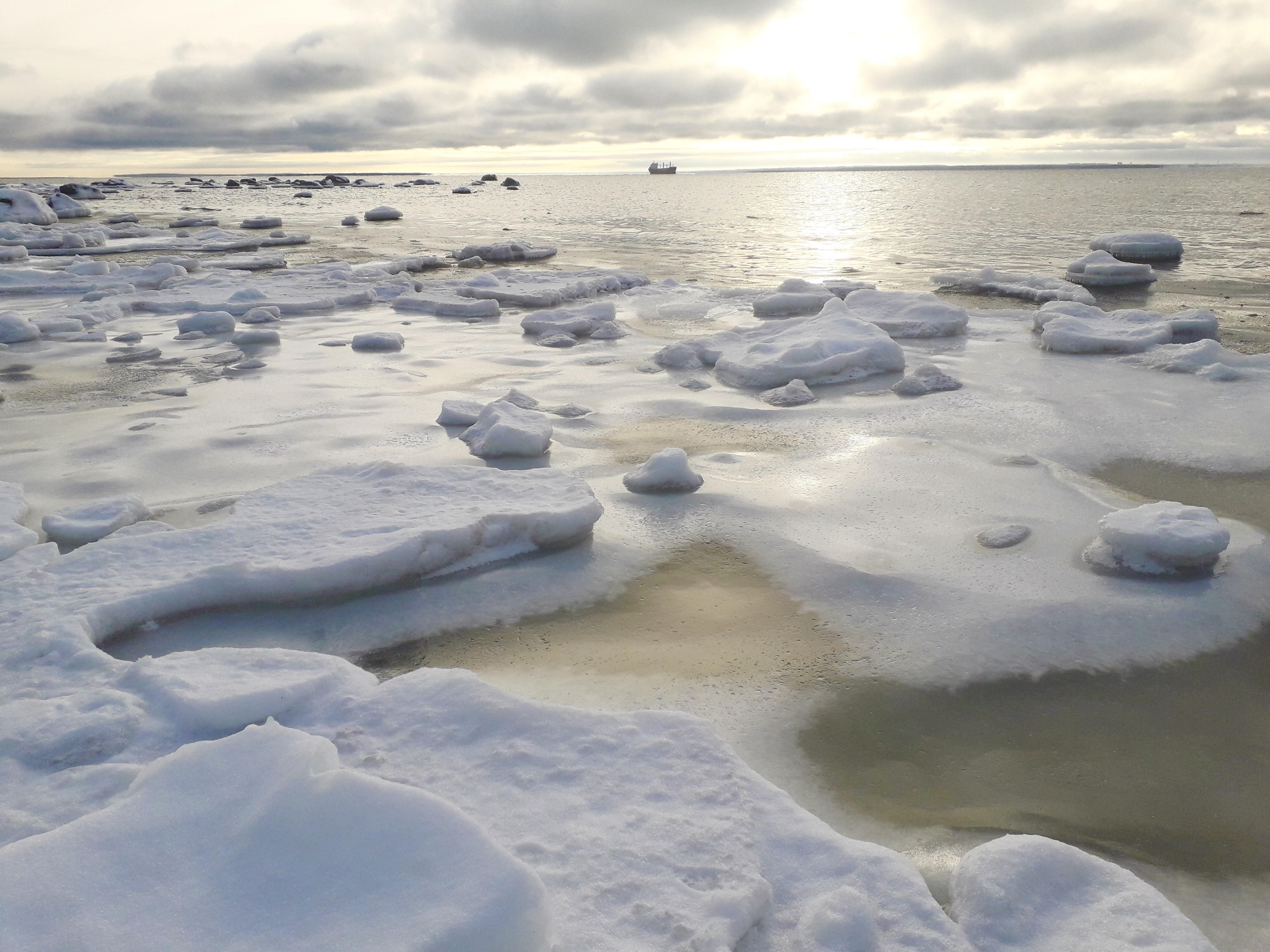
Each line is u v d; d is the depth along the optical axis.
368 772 2.44
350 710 2.77
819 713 3.12
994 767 2.86
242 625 3.73
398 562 4.02
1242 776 2.81
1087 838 2.53
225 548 4.13
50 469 5.68
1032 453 5.78
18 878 1.70
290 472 5.59
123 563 3.98
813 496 5.08
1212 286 13.62
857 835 2.52
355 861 1.76
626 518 4.83
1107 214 29.61
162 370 8.60
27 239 20.89
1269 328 10.05
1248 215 28.00
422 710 2.75
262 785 1.98
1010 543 4.38
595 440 6.28
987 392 7.30
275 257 18.34
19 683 3.00
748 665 3.42
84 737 2.63
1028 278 13.18
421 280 16.05
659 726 2.66
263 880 1.74
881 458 5.72
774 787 2.45
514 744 2.57
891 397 7.29
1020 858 2.17
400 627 3.71
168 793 1.98
